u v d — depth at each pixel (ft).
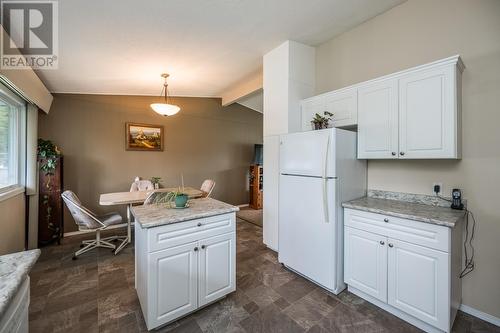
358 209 6.64
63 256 9.79
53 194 11.09
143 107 15.12
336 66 9.45
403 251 5.76
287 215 8.30
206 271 6.11
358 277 6.72
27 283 3.02
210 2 6.59
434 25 6.77
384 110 6.82
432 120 5.89
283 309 6.32
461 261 6.17
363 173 8.02
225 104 17.03
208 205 6.95
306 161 7.54
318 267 7.24
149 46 8.68
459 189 6.29
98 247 10.75
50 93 11.57
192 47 9.07
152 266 5.23
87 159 13.21
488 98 5.84
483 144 5.92
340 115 8.06
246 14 7.33
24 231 10.12
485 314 5.91
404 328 5.63
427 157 5.98
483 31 5.92
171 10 6.77
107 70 10.39
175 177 16.38
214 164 18.31
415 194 7.11
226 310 6.27
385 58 7.88
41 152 10.73
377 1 7.25
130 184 14.56
